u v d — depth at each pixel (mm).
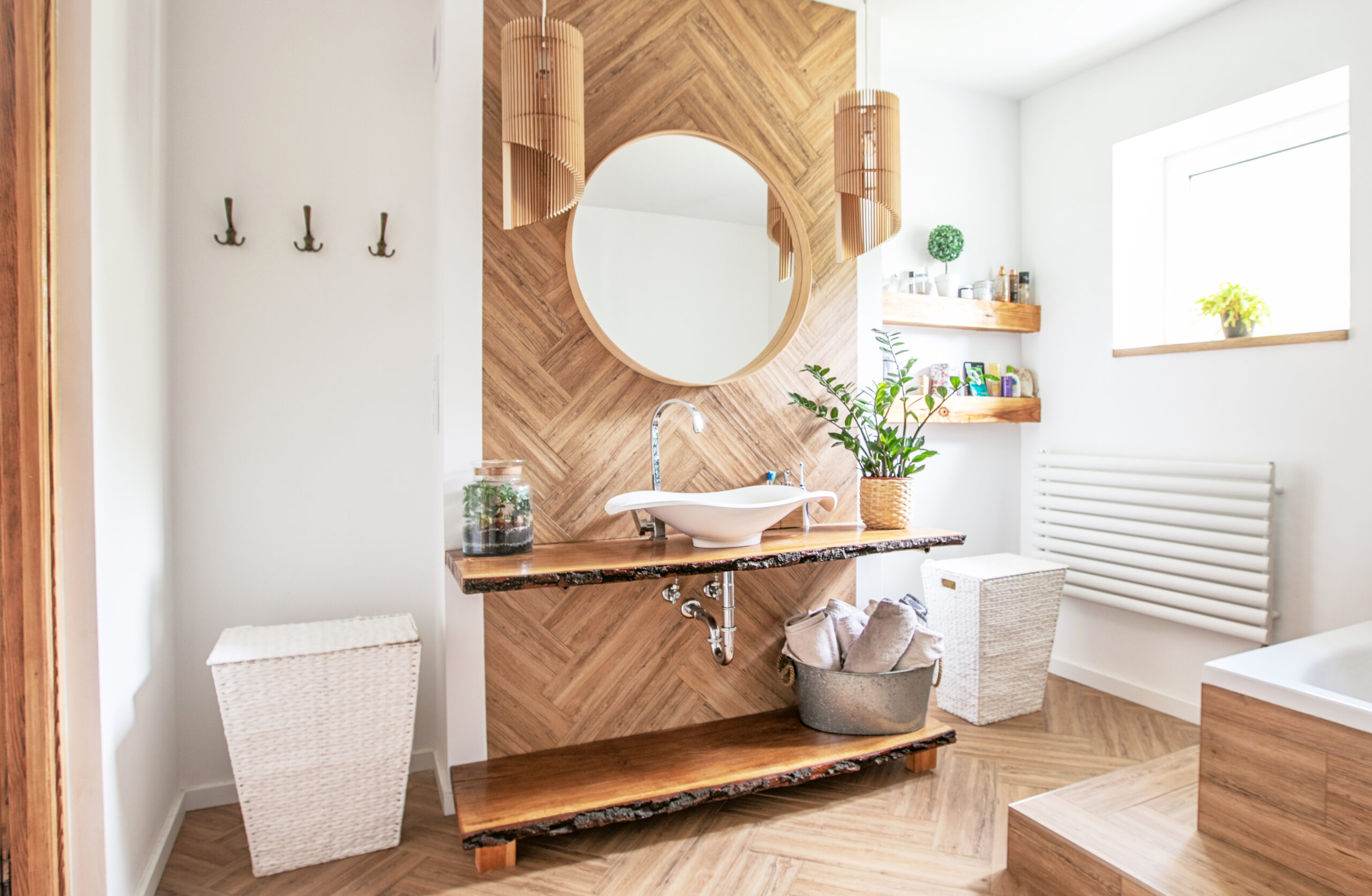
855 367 2639
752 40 2439
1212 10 2664
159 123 1969
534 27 1843
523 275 2146
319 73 2266
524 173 1967
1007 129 3402
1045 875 1729
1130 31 2814
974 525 3338
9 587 1271
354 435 2309
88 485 1442
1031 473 3404
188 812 2119
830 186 2576
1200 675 2717
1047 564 2854
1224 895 1480
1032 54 2992
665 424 2336
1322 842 1505
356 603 2316
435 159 2316
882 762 2355
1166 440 2861
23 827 1289
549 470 2186
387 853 1903
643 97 2285
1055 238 3277
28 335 1289
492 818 1771
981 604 2633
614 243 2248
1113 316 3041
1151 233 3084
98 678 1457
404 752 1911
